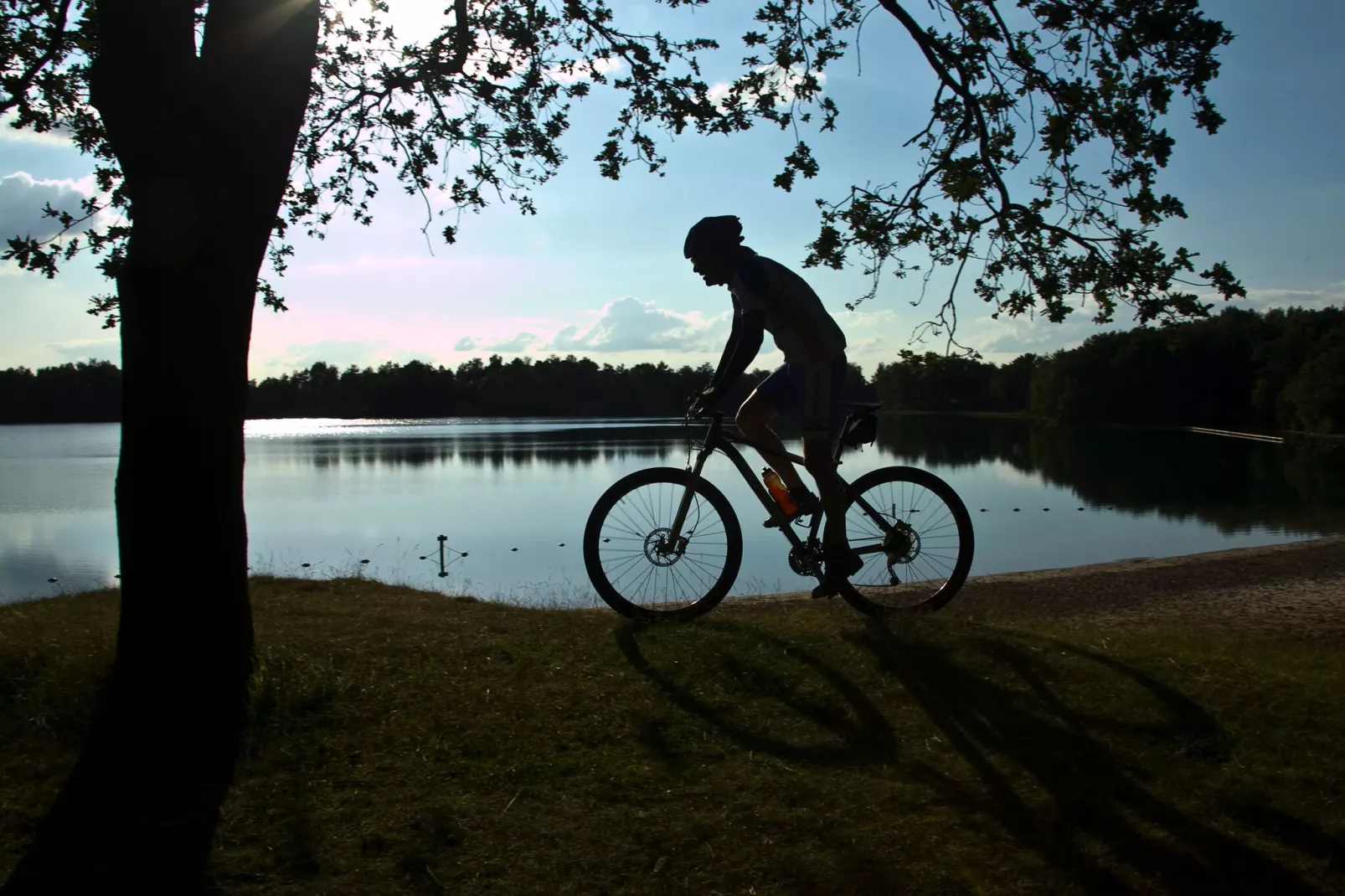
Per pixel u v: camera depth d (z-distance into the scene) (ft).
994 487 125.39
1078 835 8.53
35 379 517.14
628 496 14.60
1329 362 256.73
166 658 10.70
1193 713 10.71
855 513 14.49
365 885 7.88
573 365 583.17
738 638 12.94
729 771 9.74
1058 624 15.37
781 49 17.60
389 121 19.86
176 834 8.65
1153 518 87.45
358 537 80.79
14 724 10.62
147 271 10.77
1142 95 15.42
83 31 16.98
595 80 20.06
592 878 7.95
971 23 16.11
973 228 16.08
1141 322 15.28
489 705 11.18
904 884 7.82
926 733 10.50
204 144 10.90
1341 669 12.34
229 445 11.21
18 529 90.07
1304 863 8.12
